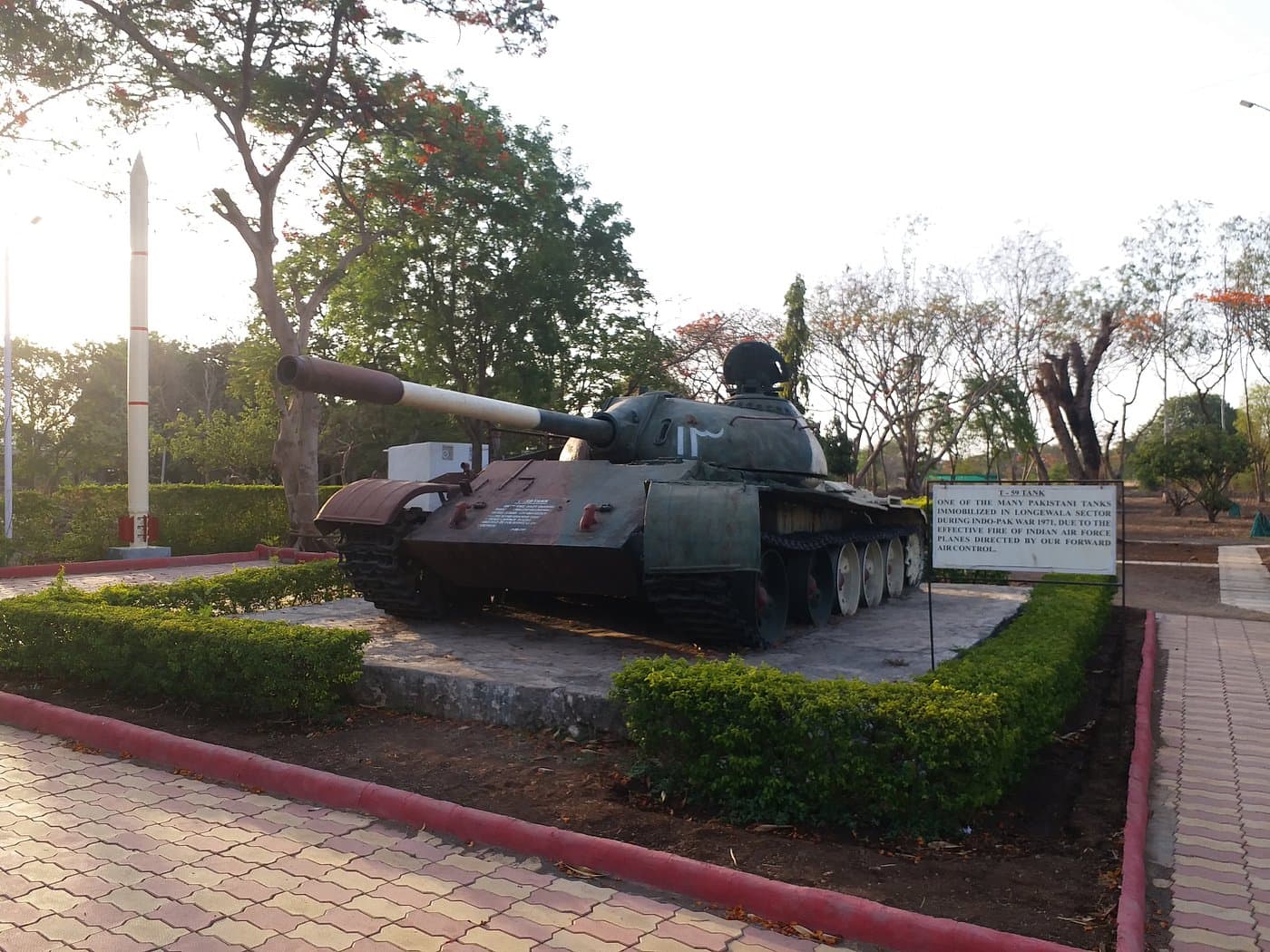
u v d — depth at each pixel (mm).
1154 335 34312
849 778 4746
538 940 3719
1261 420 49781
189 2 16781
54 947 3613
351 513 8875
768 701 4938
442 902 4035
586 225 25578
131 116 18359
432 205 21266
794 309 32062
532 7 17625
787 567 9391
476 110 23109
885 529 12180
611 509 8008
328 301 25172
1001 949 3518
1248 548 25141
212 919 3857
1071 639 7723
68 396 37812
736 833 4738
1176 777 5895
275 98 18141
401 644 8289
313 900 4039
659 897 4117
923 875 4227
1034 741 5738
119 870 4316
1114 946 3574
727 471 8891
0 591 14664
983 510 6383
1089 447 32531
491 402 8164
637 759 5777
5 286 19641
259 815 5023
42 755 6059
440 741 6262
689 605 7422
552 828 4582
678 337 32750
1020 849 4582
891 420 34125
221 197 18453
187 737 6270
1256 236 36312
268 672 6488
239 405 46688
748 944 3721
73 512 20188
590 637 8719
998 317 32500
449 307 25078
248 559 20594
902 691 5133
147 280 19406
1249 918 3979
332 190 21250
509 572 8461
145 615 7523
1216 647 10742
